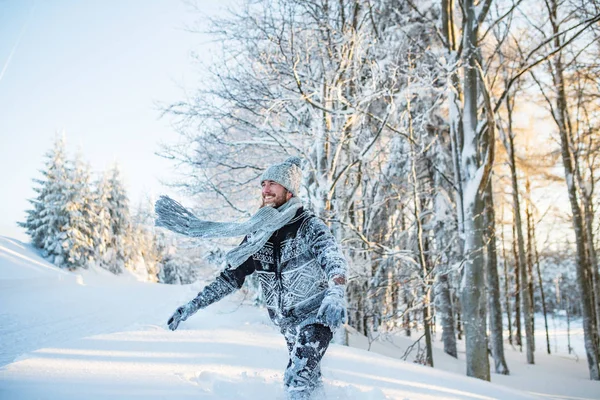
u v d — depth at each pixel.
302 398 2.04
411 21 10.48
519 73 9.21
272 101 8.08
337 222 8.27
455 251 11.20
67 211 31.39
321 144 8.46
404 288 8.85
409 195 9.43
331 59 8.52
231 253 2.18
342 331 8.31
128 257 37.44
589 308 17.12
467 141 9.46
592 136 17.39
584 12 11.91
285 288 2.29
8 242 29.56
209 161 8.91
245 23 8.52
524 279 19.16
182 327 5.14
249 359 3.34
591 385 14.38
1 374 2.40
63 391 2.13
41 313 10.62
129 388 2.25
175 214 2.28
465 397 3.31
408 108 8.41
